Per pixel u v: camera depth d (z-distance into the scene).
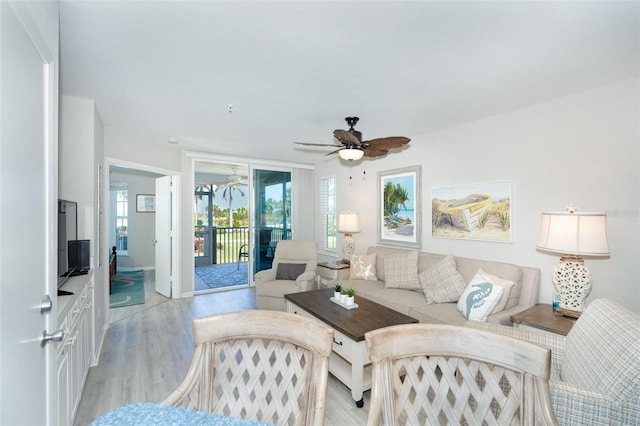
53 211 1.29
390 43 1.83
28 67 1.06
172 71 2.21
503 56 1.98
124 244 7.20
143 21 1.62
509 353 0.90
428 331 0.97
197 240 6.59
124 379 2.51
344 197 5.38
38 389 1.15
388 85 2.44
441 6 1.50
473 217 3.39
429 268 3.45
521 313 2.52
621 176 2.37
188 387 0.98
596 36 1.74
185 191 4.98
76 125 2.73
